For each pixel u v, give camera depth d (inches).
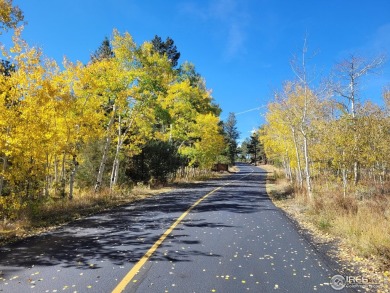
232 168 3189.0
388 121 743.7
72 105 571.8
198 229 377.4
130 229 375.2
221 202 657.0
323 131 700.7
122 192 776.3
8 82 420.5
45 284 200.2
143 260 251.3
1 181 442.0
